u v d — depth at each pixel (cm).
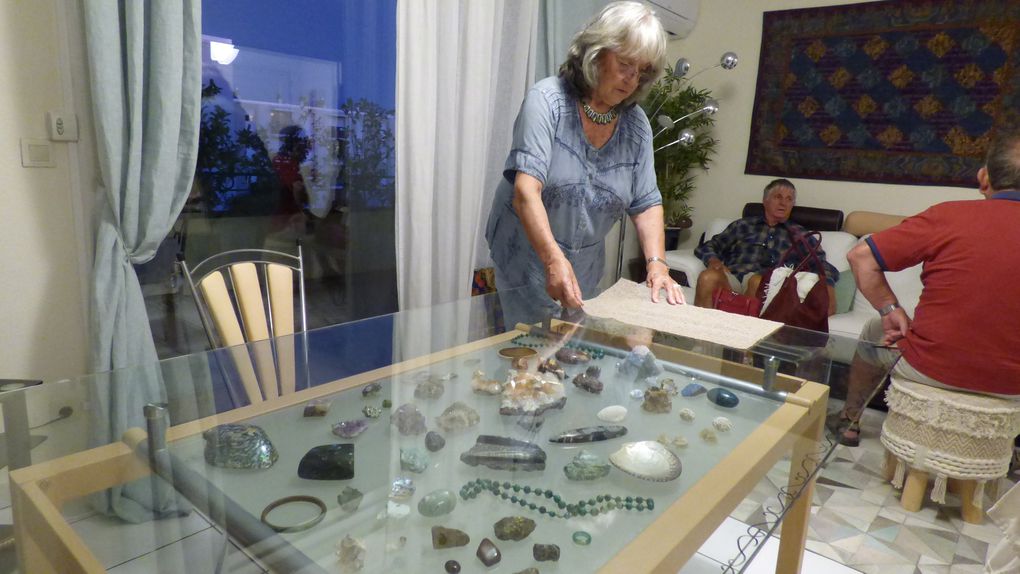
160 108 189
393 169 296
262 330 161
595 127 161
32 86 175
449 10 268
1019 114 331
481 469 84
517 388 106
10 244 177
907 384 201
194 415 94
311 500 75
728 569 71
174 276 224
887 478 226
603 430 95
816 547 189
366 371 116
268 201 255
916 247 187
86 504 71
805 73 393
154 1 183
